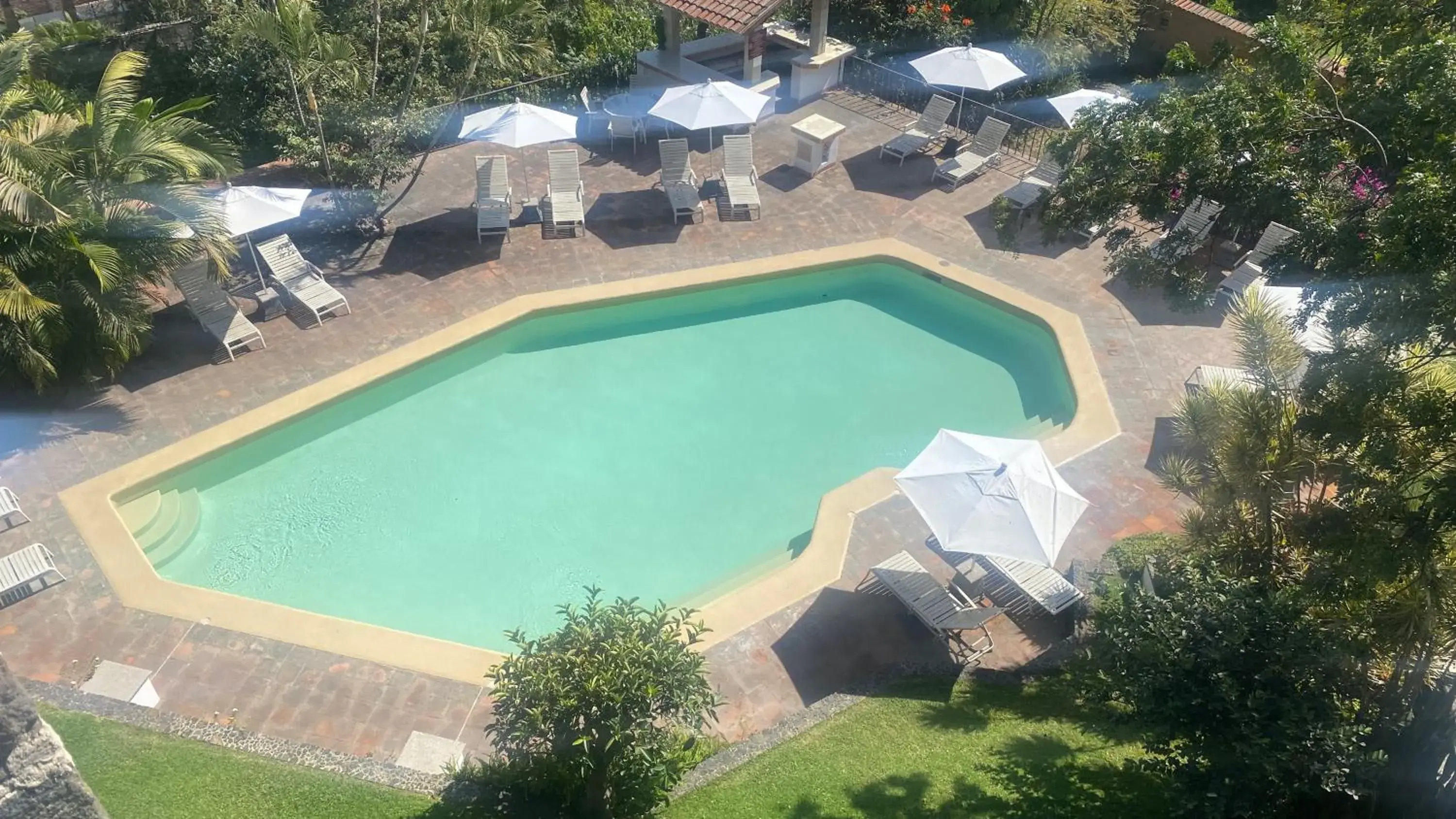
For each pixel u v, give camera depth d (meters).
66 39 21.12
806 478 15.91
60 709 11.02
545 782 9.89
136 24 23.42
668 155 20.80
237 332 16.75
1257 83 11.93
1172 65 29.16
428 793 10.19
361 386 16.42
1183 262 12.45
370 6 23.12
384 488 15.31
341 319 17.77
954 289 19.50
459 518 14.92
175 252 15.45
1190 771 9.62
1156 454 15.76
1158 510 14.83
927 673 12.43
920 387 17.75
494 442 16.20
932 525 12.67
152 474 14.59
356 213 19.58
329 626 12.69
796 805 10.22
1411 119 10.45
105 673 11.67
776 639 12.88
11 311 13.73
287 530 14.56
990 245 20.45
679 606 13.53
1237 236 19.52
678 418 16.89
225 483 15.18
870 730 11.43
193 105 16.50
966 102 25.52
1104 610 11.12
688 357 18.25
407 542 14.52
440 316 17.95
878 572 13.12
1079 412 16.50
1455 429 8.58
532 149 23.00
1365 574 9.41
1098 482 15.24
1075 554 14.09
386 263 19.20
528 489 15.45
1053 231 13.24
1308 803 9.83
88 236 14.61
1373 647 10.06
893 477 15.48
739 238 20.45
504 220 19.95
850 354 18.45
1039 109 27.16
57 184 14.27
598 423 16.70
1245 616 9.91
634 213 21.11
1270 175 10.83
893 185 22.30
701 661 9.52
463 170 22.11
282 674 12.04
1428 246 8.30
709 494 15.57
